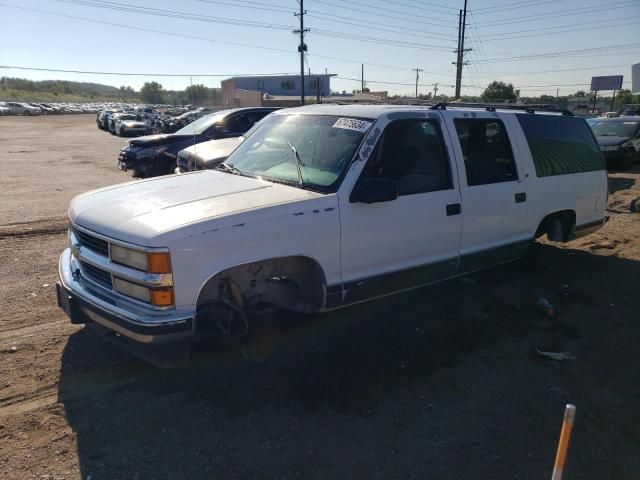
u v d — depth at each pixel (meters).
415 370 4.00
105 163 17.81
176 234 3.12
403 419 3.40
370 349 4.31
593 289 5.75
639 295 5.61
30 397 3.48
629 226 8.63
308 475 2.89
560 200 5.72
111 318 3.26
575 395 3.75
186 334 3.19
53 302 5.04
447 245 4.60
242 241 3.33
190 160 8.70
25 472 2.82
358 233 3.92
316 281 3.84
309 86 82.56
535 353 4.32
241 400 3.54
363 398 3.61
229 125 11.47
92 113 78.81
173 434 3.18
